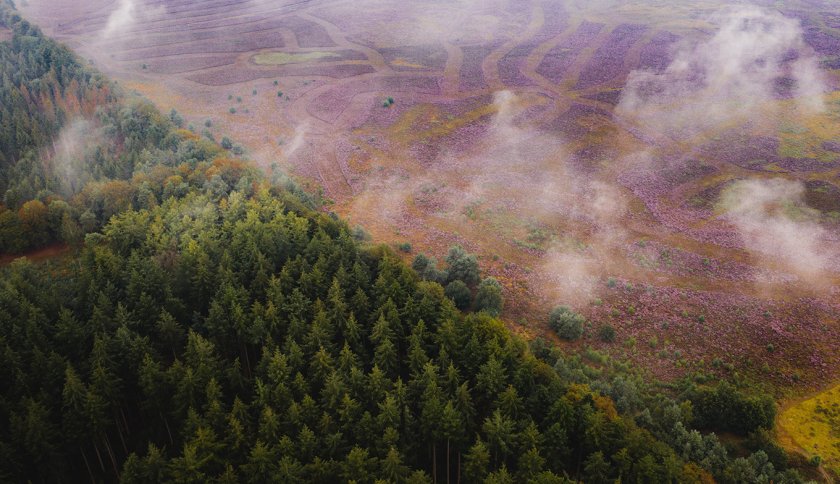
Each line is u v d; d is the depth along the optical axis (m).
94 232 83.88
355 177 122.94
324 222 83.25
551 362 68.50
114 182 86.38
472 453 51.19
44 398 52.50
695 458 54.53
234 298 63.97
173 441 56.59
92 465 55.12
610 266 90.94
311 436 50.56
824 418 62.78
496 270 90.19
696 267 89.62
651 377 68.69
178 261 70.31
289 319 64.62
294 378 57.66
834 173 113.12
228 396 57.97
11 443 49.00
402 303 67.81
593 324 77.94
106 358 55.91
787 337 74.56
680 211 105.56
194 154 100.38
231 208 81.56
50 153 102.00
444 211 108.62
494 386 56.28
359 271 70.25
